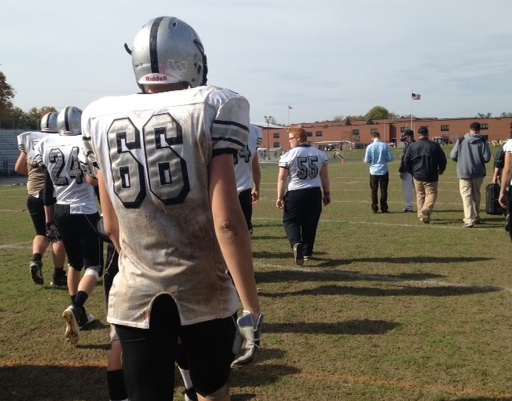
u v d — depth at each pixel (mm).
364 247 9367
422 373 4336
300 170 7867
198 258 2238
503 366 4441
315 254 8867
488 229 11117
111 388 3395
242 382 4273
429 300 6246
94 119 2385
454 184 22812
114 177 2301
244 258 2127
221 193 2137
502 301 6156
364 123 97812
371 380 4238
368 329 5359
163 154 2195
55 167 5445
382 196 14102
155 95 2312
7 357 4891
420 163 11961
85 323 5676
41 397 4113
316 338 5164
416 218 12930
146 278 2240
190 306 2221
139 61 2439
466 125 92938
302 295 6570
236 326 2254
